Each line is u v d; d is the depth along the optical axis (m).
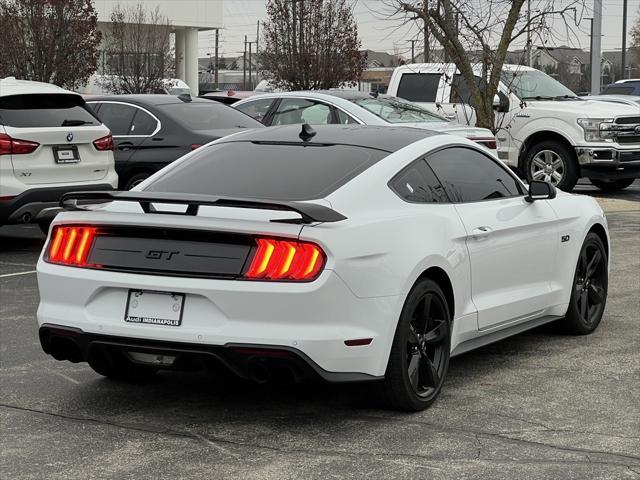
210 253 5.23
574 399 5.98
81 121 11.92
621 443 5.17
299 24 26.17
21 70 24.00
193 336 5.16
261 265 5.12
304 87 26.05
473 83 16.62
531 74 18.67
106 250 5.45
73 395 6.11
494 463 4.88
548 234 7.07
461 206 6.25
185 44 52.44
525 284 6.87
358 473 4.75
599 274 7.84
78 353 5.64
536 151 17.94
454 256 5.98
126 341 5.34
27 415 5.70
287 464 4.88
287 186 5.71
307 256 5.11
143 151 13.05
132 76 37.97
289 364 5.11
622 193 19.06
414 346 5.70
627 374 6.55
